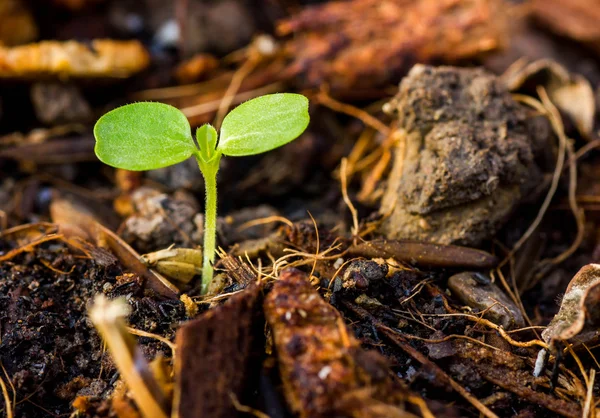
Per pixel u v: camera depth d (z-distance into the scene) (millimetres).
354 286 180
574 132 213
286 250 188
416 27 220
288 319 165
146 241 195
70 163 218
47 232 197
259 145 173
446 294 187
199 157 175
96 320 159
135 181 213
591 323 170
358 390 161
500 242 198
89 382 177
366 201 203
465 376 174
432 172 190
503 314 181
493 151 191
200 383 163
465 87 198
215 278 184
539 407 173
